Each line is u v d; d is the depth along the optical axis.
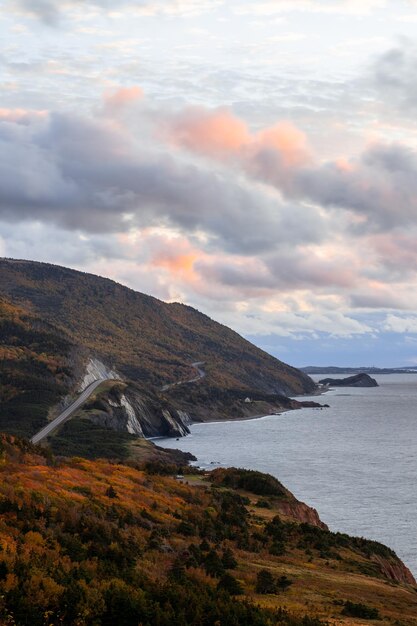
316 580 37.00
